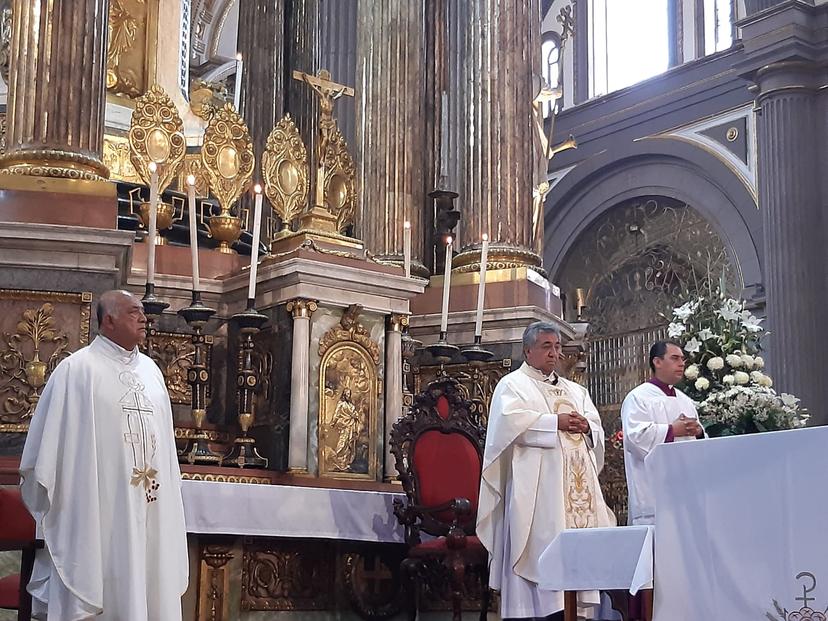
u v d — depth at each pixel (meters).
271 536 6.17
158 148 7.91
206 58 19.77
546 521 6.02
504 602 6.05
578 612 5.88
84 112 7.23
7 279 6.51
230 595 6.30
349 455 6.96
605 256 19.59
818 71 16.27
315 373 6.88
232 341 7.34
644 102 18.91
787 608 3.86
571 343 9.29
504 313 8.62
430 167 10.23
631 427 6.39
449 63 9.81
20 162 7.05
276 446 6.81
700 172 17.95
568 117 20.16
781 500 3.93
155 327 7.09
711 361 6.91
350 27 11.05
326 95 7.90
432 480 6.50
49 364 6.54
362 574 6.83
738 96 17.55
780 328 15.77
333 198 7.85
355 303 7.04
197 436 6.48
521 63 9.50
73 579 4.54
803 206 15.97
